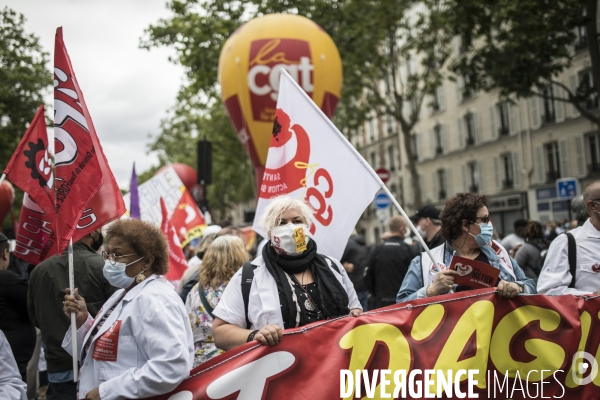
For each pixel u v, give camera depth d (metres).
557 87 28.62
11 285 4.49
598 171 26.97
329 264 3.47
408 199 42.38
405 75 40.44
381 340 3.31
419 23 25.38
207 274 4.61
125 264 3.06
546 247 7.61
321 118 4.24
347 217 4.06
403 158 42.94
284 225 3.34
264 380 3.10
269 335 3.06
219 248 4.66
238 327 3.31
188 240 9.09
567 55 17.84
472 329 3.50
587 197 4.14
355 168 4.07
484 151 34.28
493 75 18.67
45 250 4.20
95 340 3.06
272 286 3.31
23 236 4.19
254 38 11.23
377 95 26.14
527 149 30.92
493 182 33.66
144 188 9.22
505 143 32.56
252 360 3.10
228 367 3.09
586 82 19.34
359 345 3.26
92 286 4.38
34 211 4.20
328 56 11.41
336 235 4.09
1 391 3.42
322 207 4.17
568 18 17.23
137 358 2.95
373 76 24.53
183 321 3.03
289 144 4.35
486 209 3.86
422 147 40.50
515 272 4.05
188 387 3.04
